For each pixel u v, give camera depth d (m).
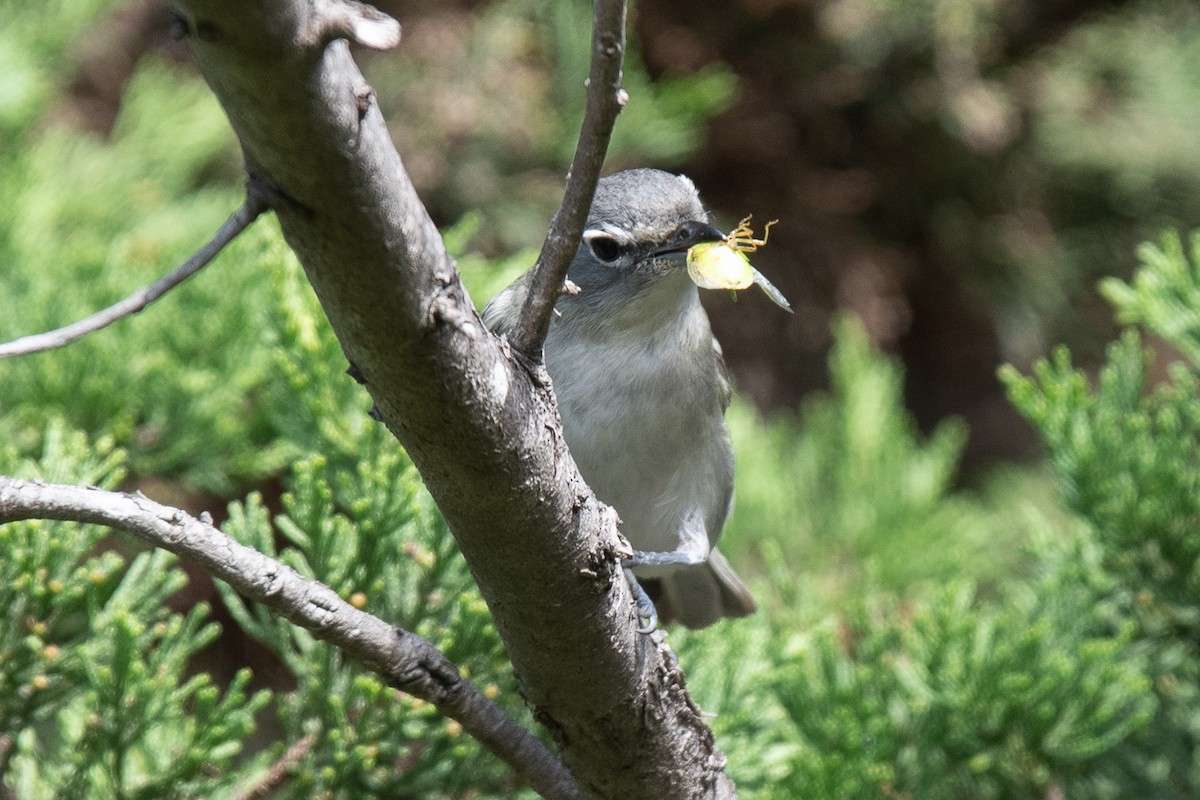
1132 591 8.12
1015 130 16.67
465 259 10.03
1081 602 7.98
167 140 12.53
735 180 16.84
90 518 3.96
